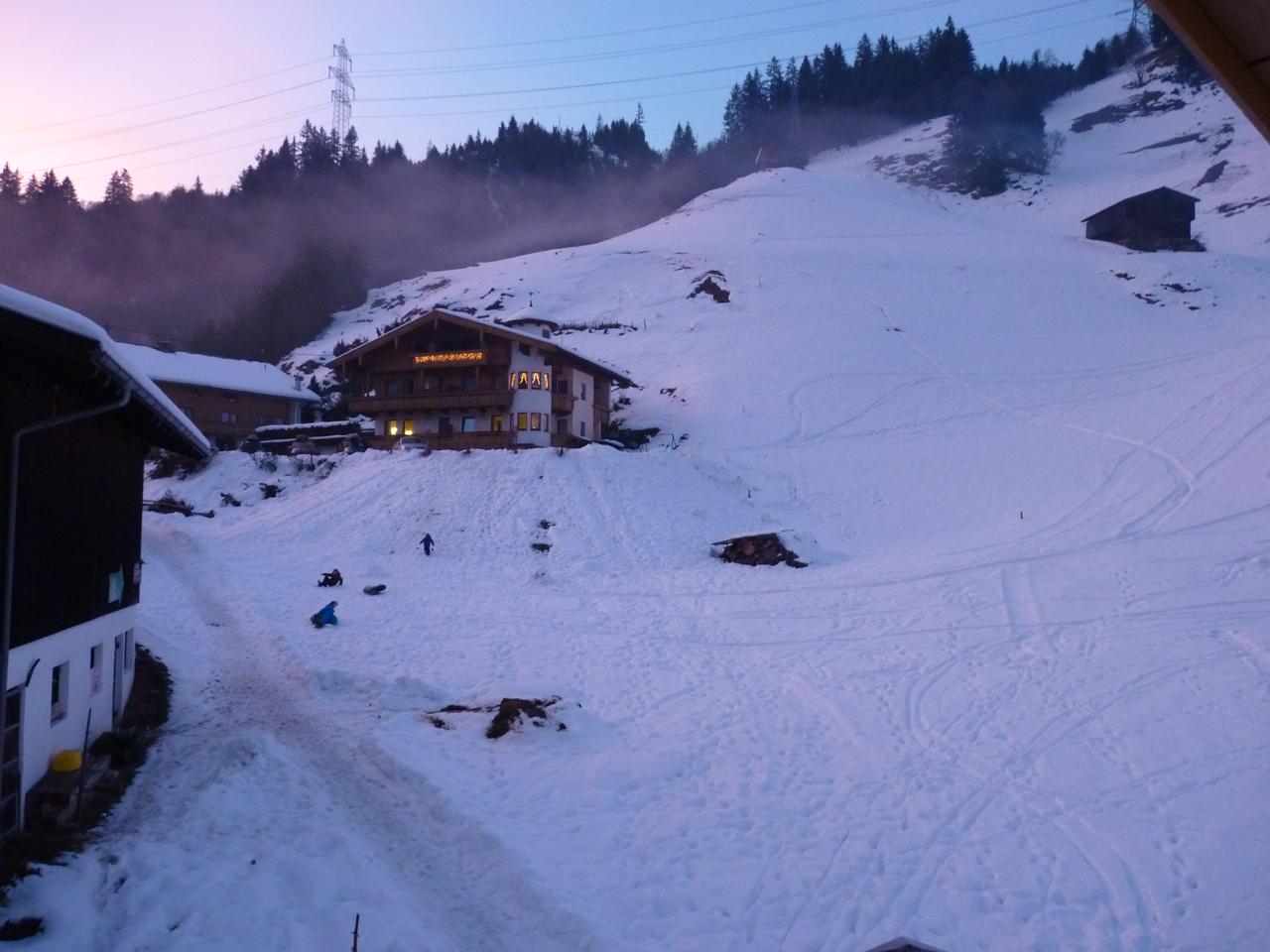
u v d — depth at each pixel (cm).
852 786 1353
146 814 1116
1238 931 965
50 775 1088
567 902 945
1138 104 17800
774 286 8694
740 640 2295
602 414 5981
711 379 6575
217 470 4766
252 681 1825
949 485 4462
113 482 1393
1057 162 15962
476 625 2434
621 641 2278
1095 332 6919
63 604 1148
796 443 5341
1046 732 1582
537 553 3412
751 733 1584
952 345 6856
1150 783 1356
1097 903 1027
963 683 1877
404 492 4019
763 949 910
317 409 7750
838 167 18112
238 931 846
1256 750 1455
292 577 3073
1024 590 2673
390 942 849
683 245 11131
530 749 1454
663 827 1191
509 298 9488
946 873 1090
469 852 1076
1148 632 2158
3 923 802
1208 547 2967
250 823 1108
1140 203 9888
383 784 1284
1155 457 4338
